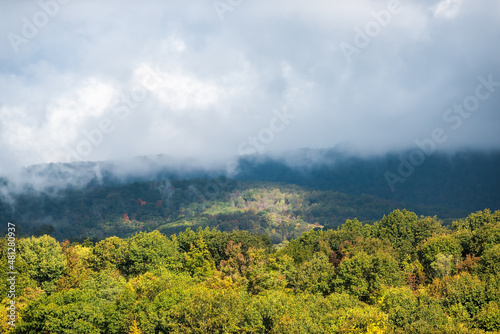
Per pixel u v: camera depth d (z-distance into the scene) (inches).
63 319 2484.0
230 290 2800.2
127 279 4197.8
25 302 3090.6
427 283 3806.6
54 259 3855.8
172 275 3388.3
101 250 4382.4
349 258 4143.7
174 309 2488.9
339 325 2391.7
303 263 4109.3
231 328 2282.2
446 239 4116.6
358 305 2974.9
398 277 3548.2
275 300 2564.0
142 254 4266.7
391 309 2576.3
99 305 2755.9
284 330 2236.7
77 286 3563.0
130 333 2504.9
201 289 2655.0
